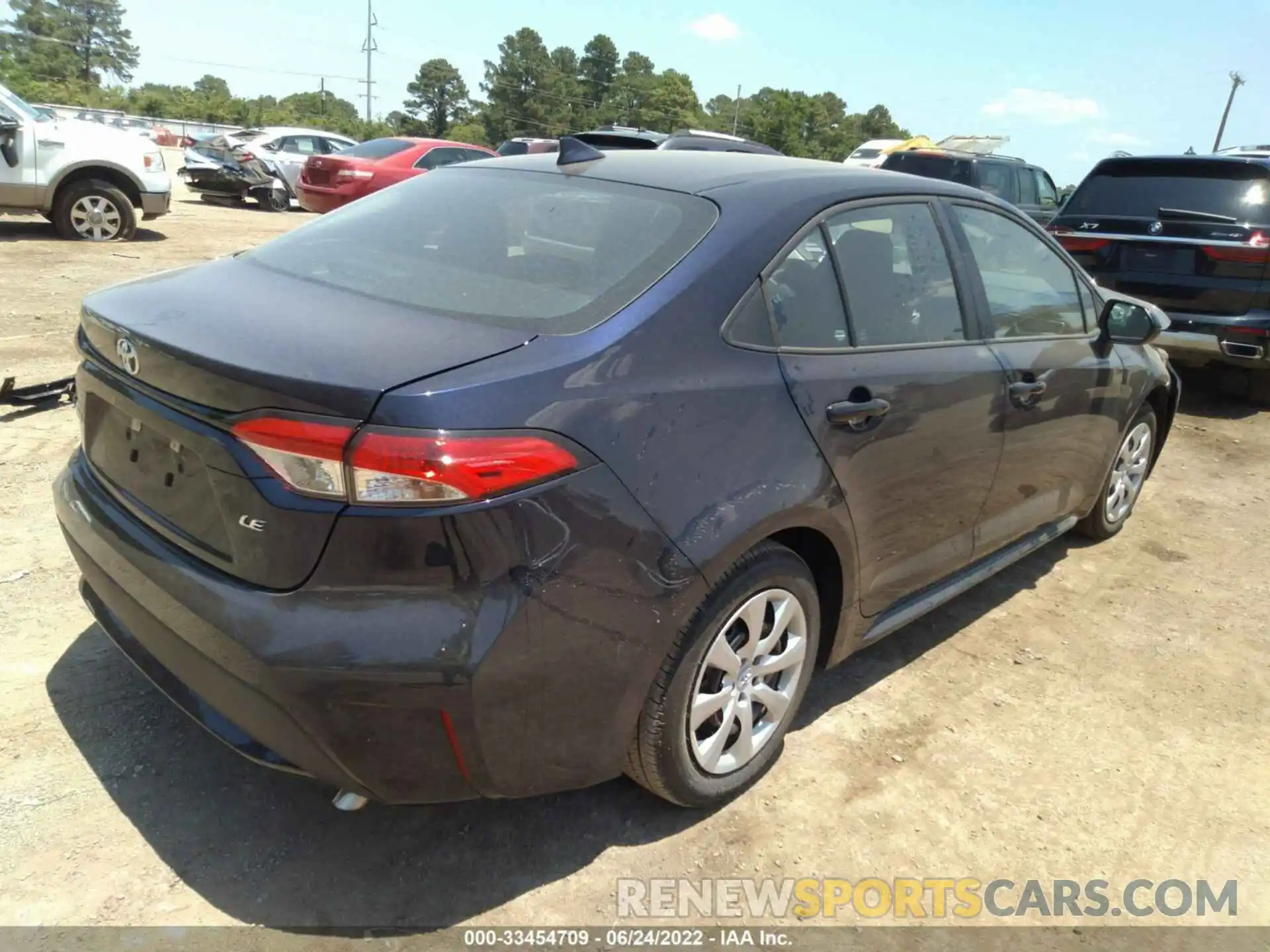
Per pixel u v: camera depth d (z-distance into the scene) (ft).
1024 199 47.78
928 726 10.33
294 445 6.16
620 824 8.52
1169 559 15.39
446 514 6.14
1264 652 12.52
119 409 7.64
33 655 10.01
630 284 7.70
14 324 22.41
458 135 317.22
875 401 8.92
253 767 8.77
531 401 6.54
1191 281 23.21
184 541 7.08
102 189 35.76
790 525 8.14
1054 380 11.84
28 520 12.81
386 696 6.23
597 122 355.15
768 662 8.65
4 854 7.53
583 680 6.93
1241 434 23.22
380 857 7.91
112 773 8.50
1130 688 11.42
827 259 9.00
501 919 7.42
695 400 7.43
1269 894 8.34
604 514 6.77
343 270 8.50
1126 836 8.90
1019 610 13.28
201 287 8.25
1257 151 40.37
